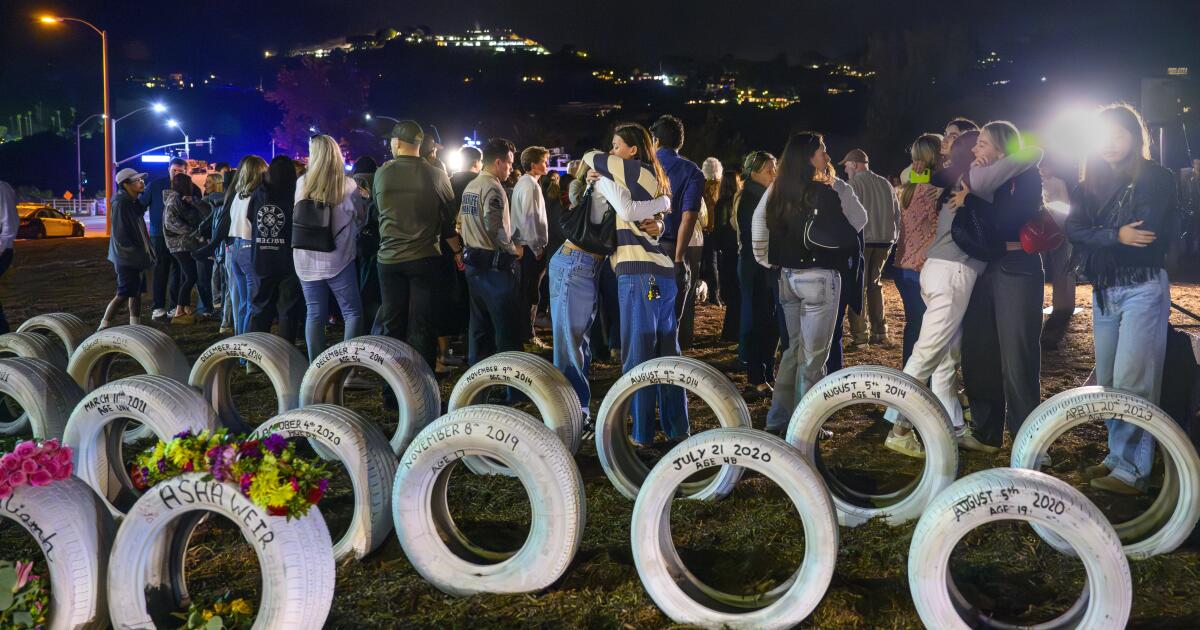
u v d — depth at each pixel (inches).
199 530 176.7
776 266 228.4
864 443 233.8
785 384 234.1
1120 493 191.6
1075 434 235.3
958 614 137.1
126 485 189.9
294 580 130.5
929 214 255.3
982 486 134.2
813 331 224.1
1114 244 185.9
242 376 314.2
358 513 165.6
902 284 264.7
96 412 179.9
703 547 170.4
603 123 5954.7
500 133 4446.4
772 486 198.4
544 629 140.4
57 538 132.2
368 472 166.1
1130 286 187.5
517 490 199.2
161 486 133.0
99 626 136.7
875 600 147.6
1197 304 458.6
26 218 1213.7
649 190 217.3
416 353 222.2
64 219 1259.2
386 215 262.1
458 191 318.0
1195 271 589.9
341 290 274.7
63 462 135.8
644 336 222.7
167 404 178.5
